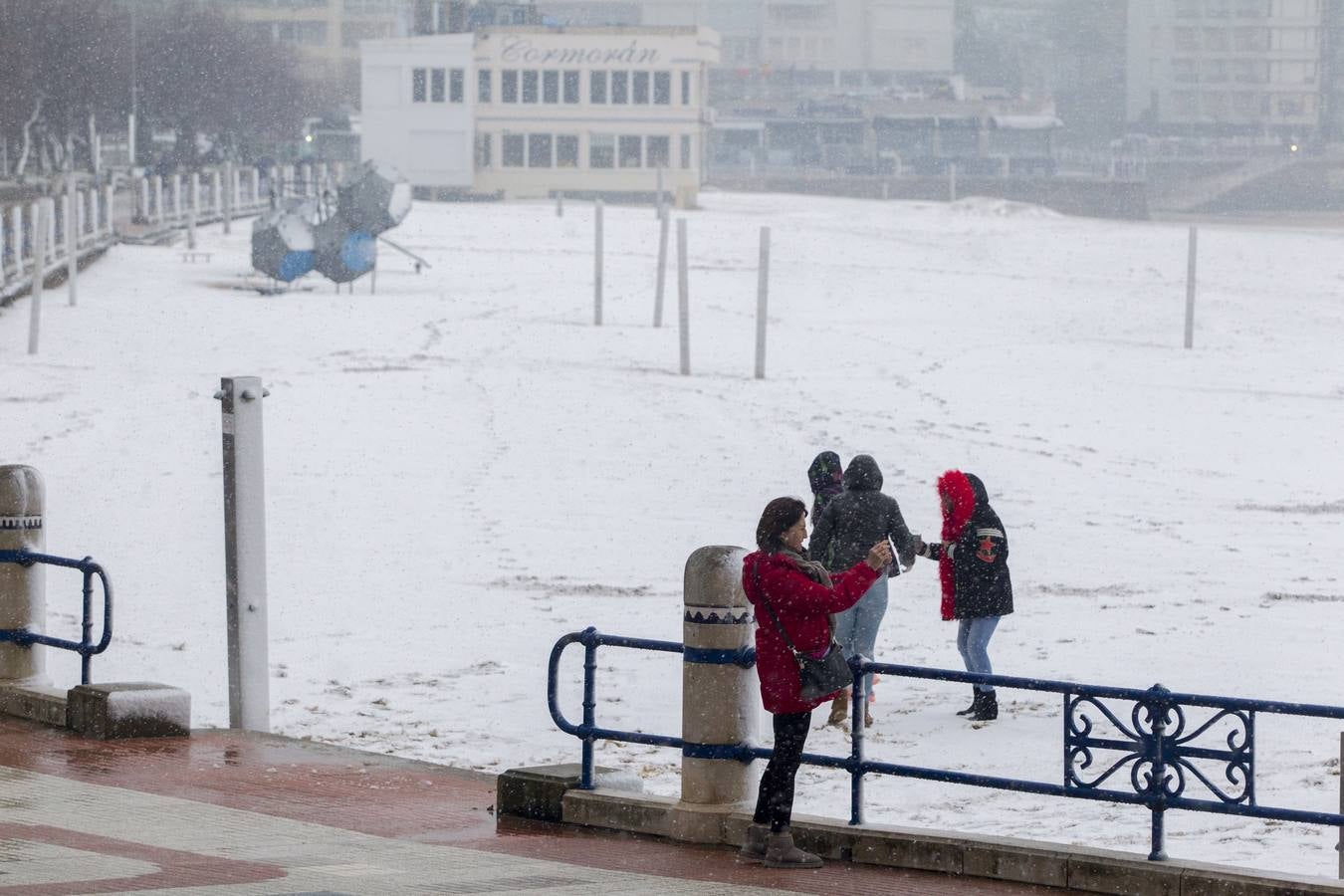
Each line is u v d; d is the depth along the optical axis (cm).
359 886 1498
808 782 2306
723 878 1639
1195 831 2019
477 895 1480
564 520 4947
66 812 1841
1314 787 2203
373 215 11250
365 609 3662
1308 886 1482
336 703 2784
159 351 8619
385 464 5841
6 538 2533
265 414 6800
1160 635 3409
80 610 3547
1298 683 2928
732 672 1817
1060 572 4281
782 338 10106
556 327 10200
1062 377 8862
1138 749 1552
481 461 5972
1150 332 11156
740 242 15388
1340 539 4894
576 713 2712
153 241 13812
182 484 5303
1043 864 1620
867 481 2658
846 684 1692
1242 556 4575
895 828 1738
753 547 4566
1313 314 12369
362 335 9512
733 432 6775
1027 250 15538
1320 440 7125
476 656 3192
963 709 2791
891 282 13225
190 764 2164
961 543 2675
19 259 10444
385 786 2069
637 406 7388
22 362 8056
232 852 1652
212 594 3747
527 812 1922
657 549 4538
